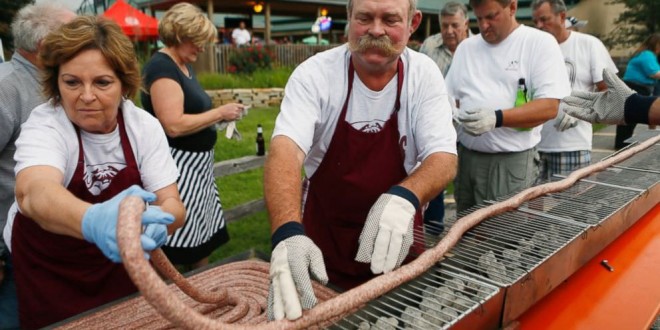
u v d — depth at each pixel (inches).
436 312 47.1
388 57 66.5
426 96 72.6
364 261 50.1
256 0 694.5
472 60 117.7
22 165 55.9
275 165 62.1
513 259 55.7
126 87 63.1
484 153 116.5
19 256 67.9
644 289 64.1
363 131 74.7
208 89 534.6
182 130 105.2
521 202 72.4
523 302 53.2
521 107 103.3
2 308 84.3
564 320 57.5
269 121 431.8
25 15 79.7
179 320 32.4
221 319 55.1
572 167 138.3
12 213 72.5
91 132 61.9
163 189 66.7
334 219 80.0
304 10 839.1
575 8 750.5
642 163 97.1
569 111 81.5
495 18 107.3
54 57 55.5
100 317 56.3
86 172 62.8
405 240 49.8
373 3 63.7
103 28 57.1
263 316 56.7
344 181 77.0
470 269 55.7
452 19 157.1
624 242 77.9
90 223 37.8
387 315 50.3
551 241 60.1
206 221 117.9
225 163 193.2
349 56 72.4
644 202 82.1
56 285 67.7
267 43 695.1
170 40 108.7
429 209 141.7
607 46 730.8
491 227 65.6
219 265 70.4
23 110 80.4
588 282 66.0
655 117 70.7
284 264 43.3
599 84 141.0
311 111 71.3
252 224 185.0
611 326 56.3
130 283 73.1
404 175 78.7
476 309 46.0
